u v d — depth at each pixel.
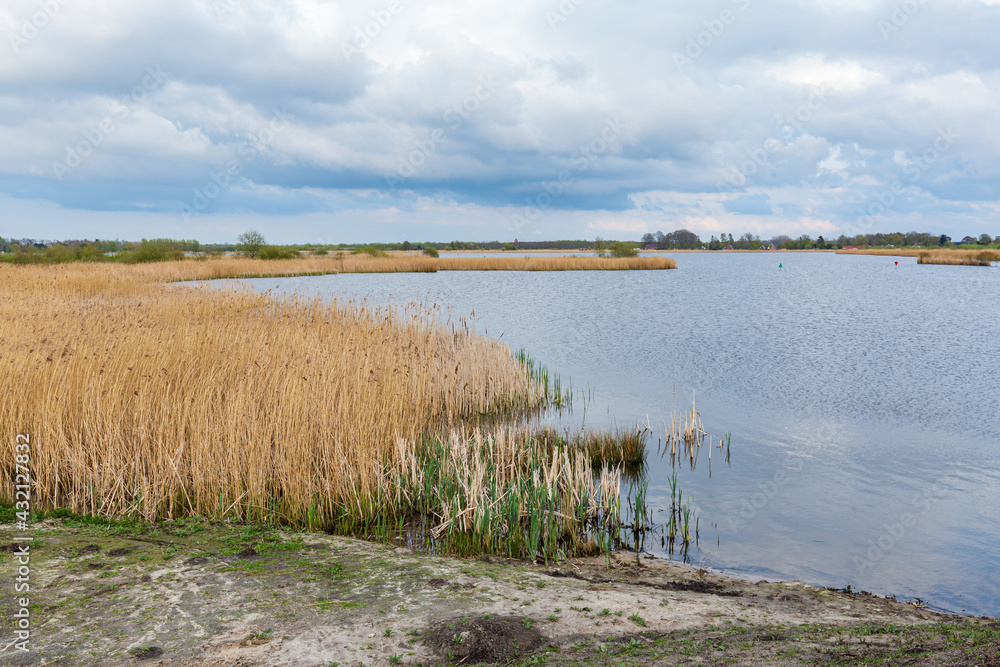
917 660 4.08
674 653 4.40
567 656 4.41
